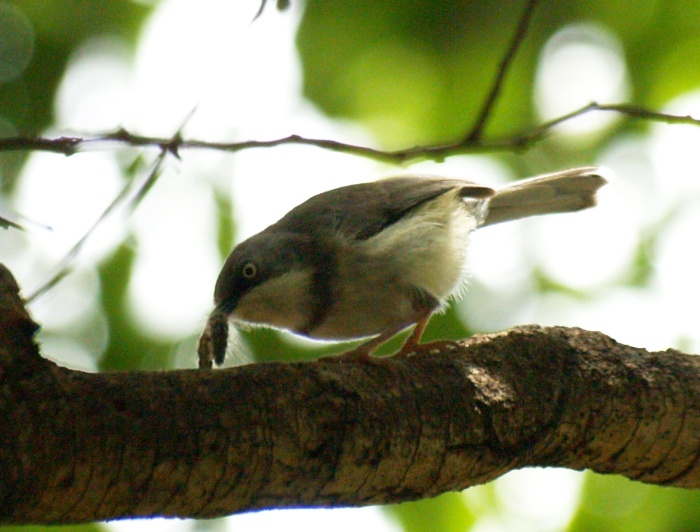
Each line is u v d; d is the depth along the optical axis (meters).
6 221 8.17
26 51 15.60
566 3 16.52
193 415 6.66
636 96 16.47
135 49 15.73
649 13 16.39
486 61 16.45
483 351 8.31
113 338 14.02
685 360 8.86
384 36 16.33
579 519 13.32
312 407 7.09
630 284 15.38
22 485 6.15
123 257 14.35
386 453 7.35
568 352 8.52
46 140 7.32
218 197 15.05
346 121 16.89
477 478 7.93
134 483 6.46
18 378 6.29
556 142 16.52
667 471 8.73
